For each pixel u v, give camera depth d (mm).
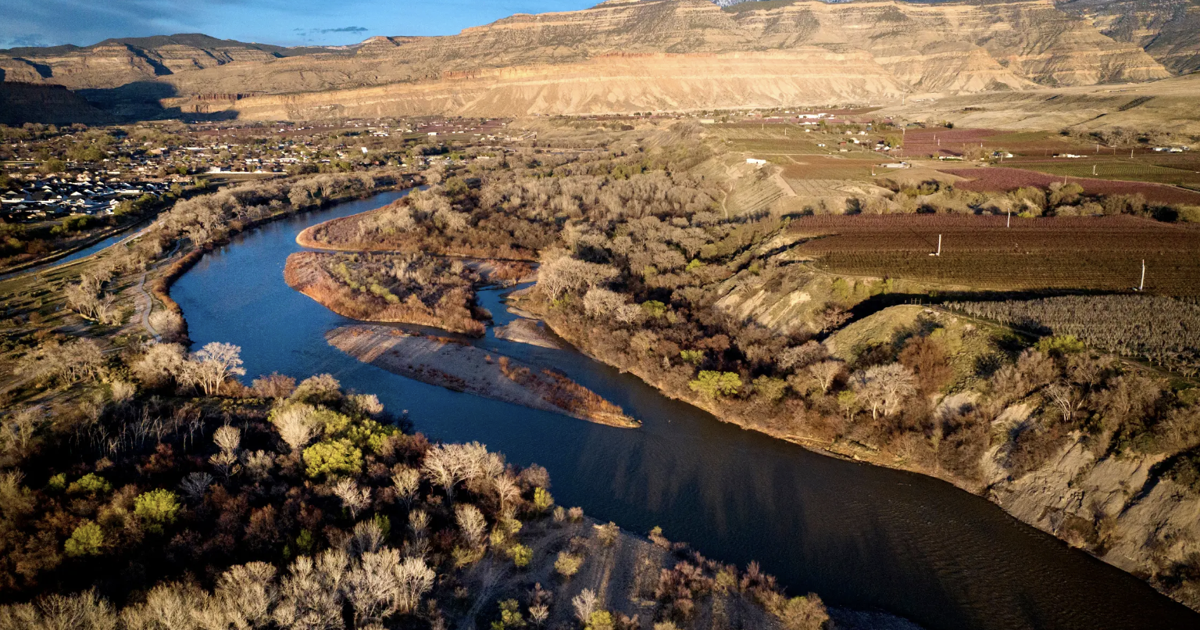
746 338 102062
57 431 75875
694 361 98312
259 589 50406
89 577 55312
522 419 92000
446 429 89250
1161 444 64125
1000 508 71312
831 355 93312
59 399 90188
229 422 82688
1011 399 76938
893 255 114000
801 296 105062
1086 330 82250
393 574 55688
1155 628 55906
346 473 70438
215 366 94688
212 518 62969
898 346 89562
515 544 65500
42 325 119125
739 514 72312
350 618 54125
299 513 62625
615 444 85812
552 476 79250
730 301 114625
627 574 62719
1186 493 60625
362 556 57375
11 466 67250
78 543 55906
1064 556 64250
